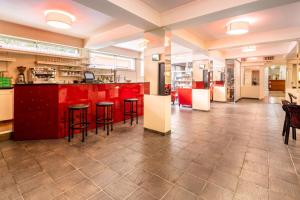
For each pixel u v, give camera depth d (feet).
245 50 29.30
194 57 24.82
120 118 17.97
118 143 11.40
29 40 18.40
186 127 15.39
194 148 10.52
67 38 21.48
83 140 11.77
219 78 35.55
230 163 8.57
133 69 33.27
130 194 6.27
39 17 15.58
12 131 12.19
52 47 20.63
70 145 11.01
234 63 33.09
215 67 35.70
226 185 6.76
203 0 10.99
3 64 16.92
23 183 6.88
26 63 18.52
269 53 27.50
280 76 52.70
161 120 13.30
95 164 8.48
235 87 34.01
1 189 6.51
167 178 7.28
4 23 16.67
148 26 13.12
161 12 13.07
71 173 7.64
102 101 15.87
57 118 12.41
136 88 19.88
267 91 45.44
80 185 6.77
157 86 13.69
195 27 16.97
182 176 7.43
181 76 37.17
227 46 21.21
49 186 6.70
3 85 15.75
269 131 14.05
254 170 7.89
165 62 13.38
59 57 20.94
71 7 13.29
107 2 9.38
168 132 13.55
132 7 10.75
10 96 15.90
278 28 17.03
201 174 7.58
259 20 14.82
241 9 10.18
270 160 8.87
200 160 8.91
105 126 15.76
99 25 17.39
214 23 15.78
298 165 8.32
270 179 7.16
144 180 7.14
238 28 14.66
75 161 8.77
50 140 12.00
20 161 8.74
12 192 6.34
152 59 13.99
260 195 6.17
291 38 16.72
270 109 25.34
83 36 21.80
